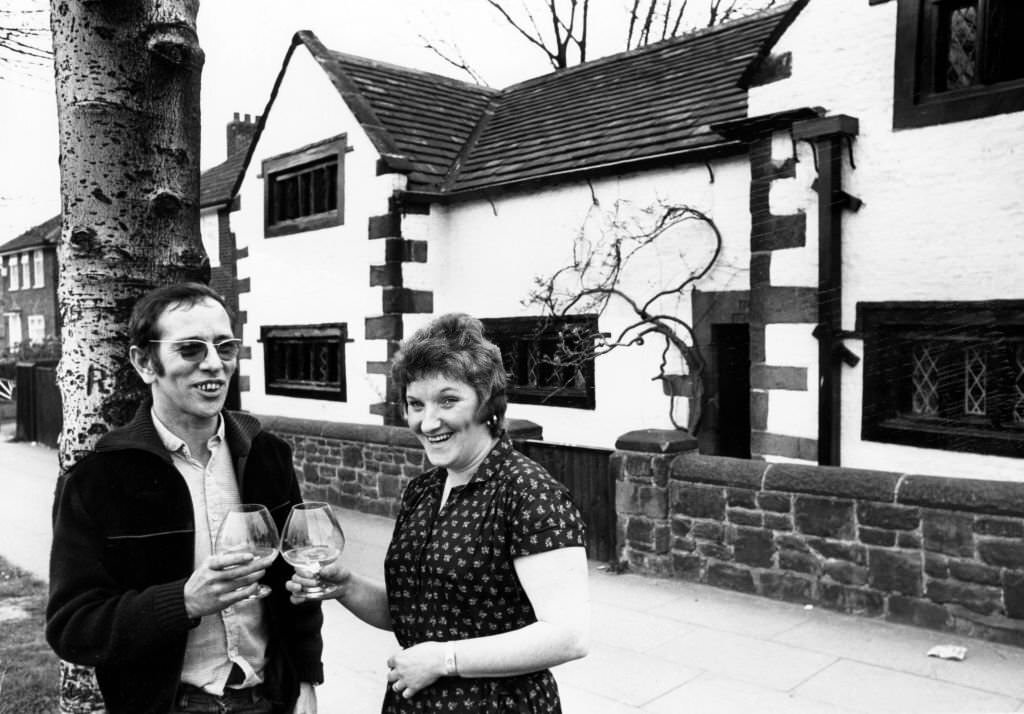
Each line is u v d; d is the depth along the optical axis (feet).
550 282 30.89
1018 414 19.35
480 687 6.33
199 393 7.12
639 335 27.66
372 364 34.40
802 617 16.76
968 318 19.65
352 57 39.37
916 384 21.21
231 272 45.03
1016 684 13.38
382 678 14.87
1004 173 19.13
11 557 23.94
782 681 13.84
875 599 16.44
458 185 34.35
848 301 21.90
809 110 22.06
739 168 25.45
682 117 29.07
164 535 6.91
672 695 13.46
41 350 85.87
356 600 7.52
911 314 20.66
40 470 39.65
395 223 33.42
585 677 14.23
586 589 6.30
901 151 20.83
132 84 9.63
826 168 21.56
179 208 10.00
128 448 6.90
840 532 16.88
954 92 20.01
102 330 9.62
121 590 6.79
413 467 26.73
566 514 6.33
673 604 17.84
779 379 23.24
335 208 36.78
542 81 41.78
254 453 7.78
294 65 38.47
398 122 36.60
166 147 9.89
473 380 6.73
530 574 6.18
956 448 19.88
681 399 26.99
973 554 15.20
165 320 7.05
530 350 32.58
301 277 38.47
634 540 20.29
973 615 15.23
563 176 29.94
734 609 17.40
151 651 6.54
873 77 21.31
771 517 17.93
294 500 8.13
